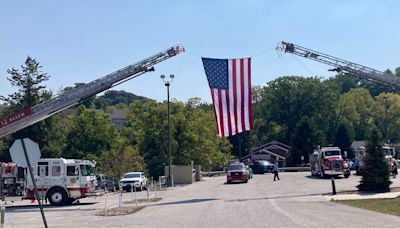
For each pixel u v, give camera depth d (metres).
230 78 33.69
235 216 22.41
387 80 39.66
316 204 27.12
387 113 115.62
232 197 34.53
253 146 122.00
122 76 36.72
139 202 34.59
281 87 114.38
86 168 36.06
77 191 35.22
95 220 23.80
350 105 113.00
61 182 35.25
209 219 21.70
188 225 19.81
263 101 118.62
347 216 21.05
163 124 67.12
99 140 71.75
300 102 113.19
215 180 65.69
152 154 68.06
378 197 30.06
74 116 75.75
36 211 30.70
